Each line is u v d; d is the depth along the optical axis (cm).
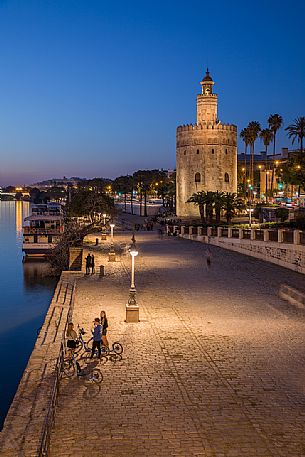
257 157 17050
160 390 1477
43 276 5406
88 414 1320
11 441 1181
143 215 13688
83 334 1897
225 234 5347
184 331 2105
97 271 3825
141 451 1133
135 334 2062
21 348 2947
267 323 2228
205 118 9069
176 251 5075
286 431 1222
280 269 3725
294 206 8144
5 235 11000
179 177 9119
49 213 7988
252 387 1496
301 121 8056
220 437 1194
